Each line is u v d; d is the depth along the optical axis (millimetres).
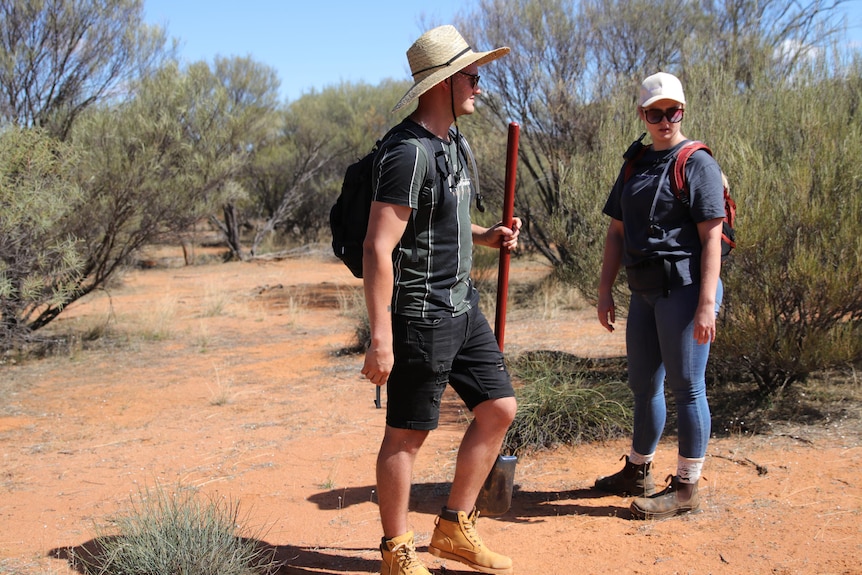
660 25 10734
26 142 7746
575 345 7699
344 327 10125
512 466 3430
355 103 26234
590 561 3127
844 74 5777
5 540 3617
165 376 7520
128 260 10742
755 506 3543
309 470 4539
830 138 4906
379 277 2639
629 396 5168
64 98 10078
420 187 2697
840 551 3039
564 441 4754
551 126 10820
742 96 6027
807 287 4684
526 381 5375
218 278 16891
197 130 11109
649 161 3541
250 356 8430
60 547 3500
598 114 10195
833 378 5602
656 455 4402
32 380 7484
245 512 3889
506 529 3508
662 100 3412
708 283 3285
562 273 6816
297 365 7824
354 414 5777
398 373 2826
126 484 4418
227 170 11273
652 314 3611
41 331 9953
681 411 3486
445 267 2811
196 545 3068
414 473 4371
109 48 10219
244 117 12109
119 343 9328
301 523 3725
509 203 3330
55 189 7934
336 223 2928
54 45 9719
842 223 4664
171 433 5516
